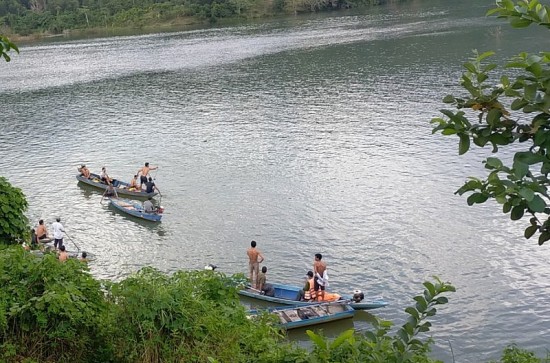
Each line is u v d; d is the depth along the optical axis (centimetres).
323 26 10944
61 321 959
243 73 6769
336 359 823
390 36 8512
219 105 5244
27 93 6575
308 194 3000
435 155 3391
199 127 4534
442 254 2288
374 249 2375
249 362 1024
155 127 4644
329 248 2422
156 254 2519
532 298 1964
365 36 8862
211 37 10762
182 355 1005
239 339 1070
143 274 1127
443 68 5869
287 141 3950
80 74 7669
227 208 2928
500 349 1741
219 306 1162
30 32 14200
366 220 2638
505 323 1853
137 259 2478
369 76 5903
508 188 411
